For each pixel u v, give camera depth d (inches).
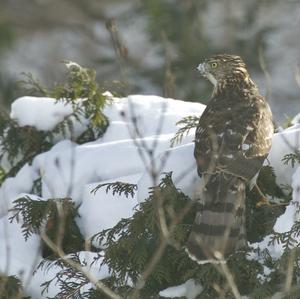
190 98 946.1
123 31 1122.7
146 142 529.3
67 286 485.1
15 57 1230.3
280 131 518.9
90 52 1264.8
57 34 1272.1
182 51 997.2
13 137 577.6
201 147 482.3
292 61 1127.6
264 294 458.3
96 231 506.9
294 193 468.8
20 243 512.4
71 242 517.0
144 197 483.2
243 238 462.3
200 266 472.4
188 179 484.7
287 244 456.8
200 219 458.0
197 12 1031.0
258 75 1056.2
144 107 569.3
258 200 498.0
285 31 1143.0
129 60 1063.6
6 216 526.3
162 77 1005.2
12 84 1056.8
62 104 574.9
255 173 476.7
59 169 516.4
